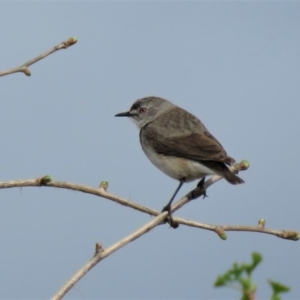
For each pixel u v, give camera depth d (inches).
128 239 364.8
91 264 335.0
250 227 406.3
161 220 399.9
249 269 196.9
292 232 397.7
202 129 586.6
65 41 424.8
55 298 313.3
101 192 421.1
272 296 200.4
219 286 198.1
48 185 402.3
